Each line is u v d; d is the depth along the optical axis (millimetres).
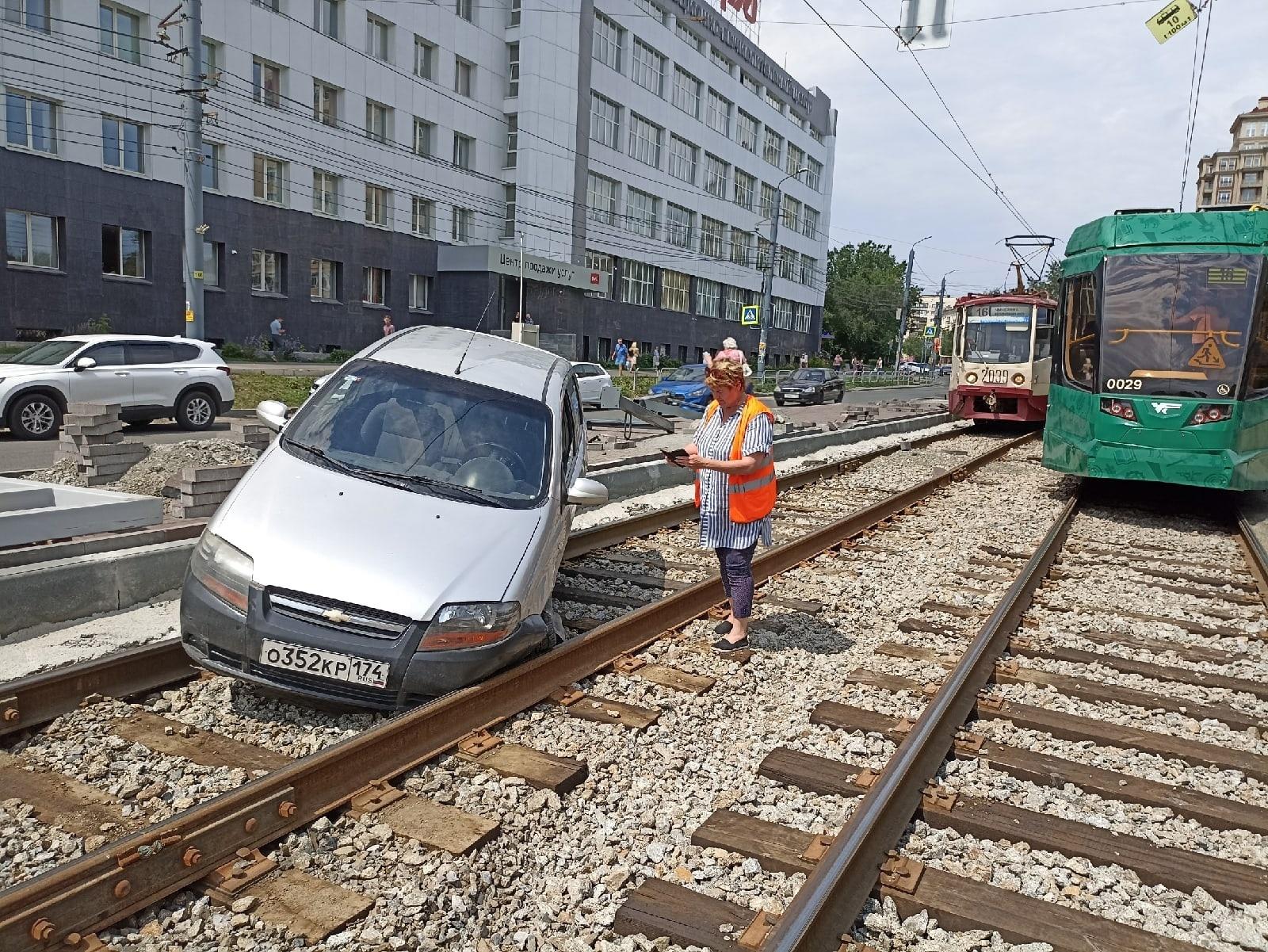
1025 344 26625
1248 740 5523
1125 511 13781
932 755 4797
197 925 3160
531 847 3916
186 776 4203
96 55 31469
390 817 3910
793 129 79438
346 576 4812
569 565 8711
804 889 3389
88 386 16266
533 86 48531
